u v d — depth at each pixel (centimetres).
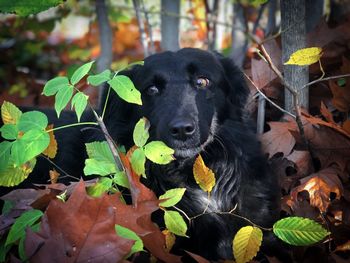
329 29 109
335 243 90
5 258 80
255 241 76
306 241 76
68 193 81
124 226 75
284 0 97
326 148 98
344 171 97
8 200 82
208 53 101
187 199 98
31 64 209
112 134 101
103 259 71
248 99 108
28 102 144
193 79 97
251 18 174
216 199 99
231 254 98
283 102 108
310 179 93
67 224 72
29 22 166
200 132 92
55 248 71
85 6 199
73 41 221
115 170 79
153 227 77
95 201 72
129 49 206
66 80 78
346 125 92
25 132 80
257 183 101
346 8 132
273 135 101
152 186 100
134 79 100
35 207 78
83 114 112
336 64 108
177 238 95
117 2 226
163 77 96
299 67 100
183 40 176
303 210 92
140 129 79
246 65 126
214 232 98
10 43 211
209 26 151
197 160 81
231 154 100
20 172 82
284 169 101
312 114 107
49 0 91
